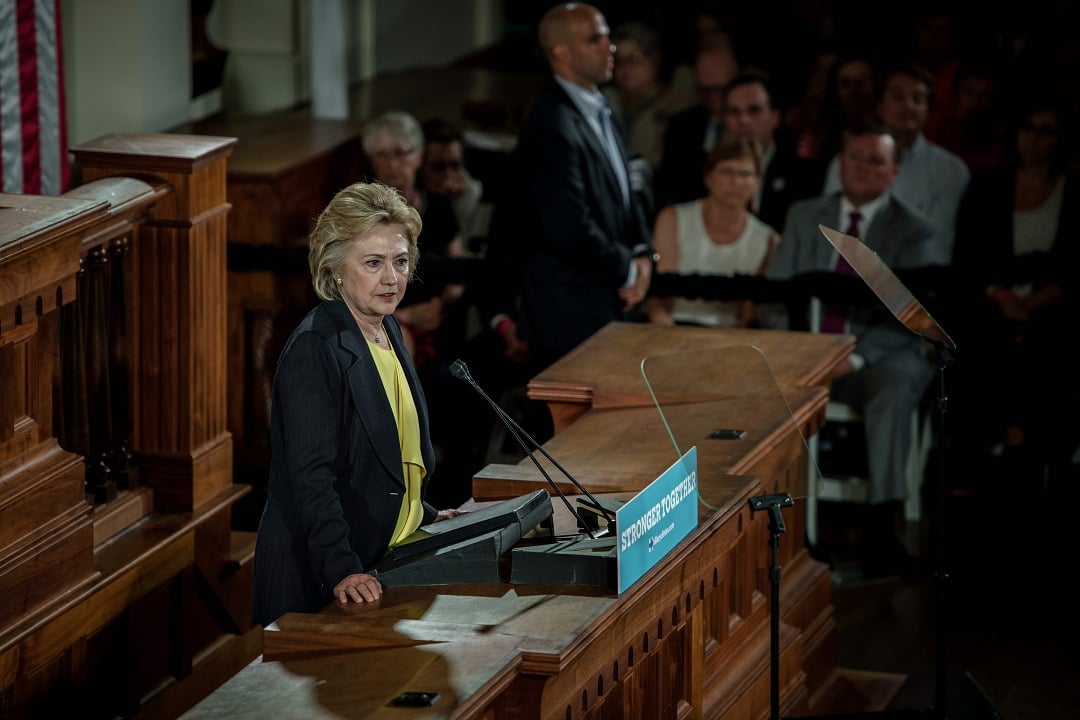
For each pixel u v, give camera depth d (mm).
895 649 19344
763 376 14867
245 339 23000
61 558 13297
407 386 12320
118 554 14617
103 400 14984
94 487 14938
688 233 24656
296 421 11484
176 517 15602
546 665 10117
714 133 26828
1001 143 26078
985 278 22609
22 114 21531
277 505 11938
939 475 14008
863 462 22031
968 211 24031
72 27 25547
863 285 22359
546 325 21281
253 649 17125
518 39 40281
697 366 15055
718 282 22797
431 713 9297
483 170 27234
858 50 25859
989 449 23203
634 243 21953
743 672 15414
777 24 27188
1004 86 25938
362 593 11078
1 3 21047
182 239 15406
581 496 13055
